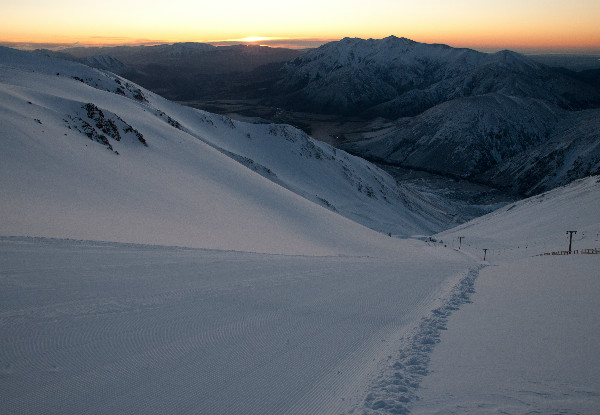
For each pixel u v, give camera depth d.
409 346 11.27
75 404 8.30
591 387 8.52
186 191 40.69
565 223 60.34
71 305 12.68
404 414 7.94
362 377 9.65
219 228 33.03
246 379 9.45
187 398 8.62
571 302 14.66
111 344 10.72
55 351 10.18
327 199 111.81
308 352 10.97
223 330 12.08
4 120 36.59
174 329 11.85
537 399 8.16
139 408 8.23
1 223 20.69
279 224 41.53
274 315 13.63
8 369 9.35
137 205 31.88
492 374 9.38
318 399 8.70
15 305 12.27
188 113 122.00
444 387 8.91
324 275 20.17
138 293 14.28
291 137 135.00
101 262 17.14
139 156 47.62
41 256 16.67
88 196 29.88
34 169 30.59
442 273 23.47
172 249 21.53
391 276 21.47
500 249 57.53
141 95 114.06
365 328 12.96
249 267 19.94
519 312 14.13
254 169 93.94
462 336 12.10
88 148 40.88
